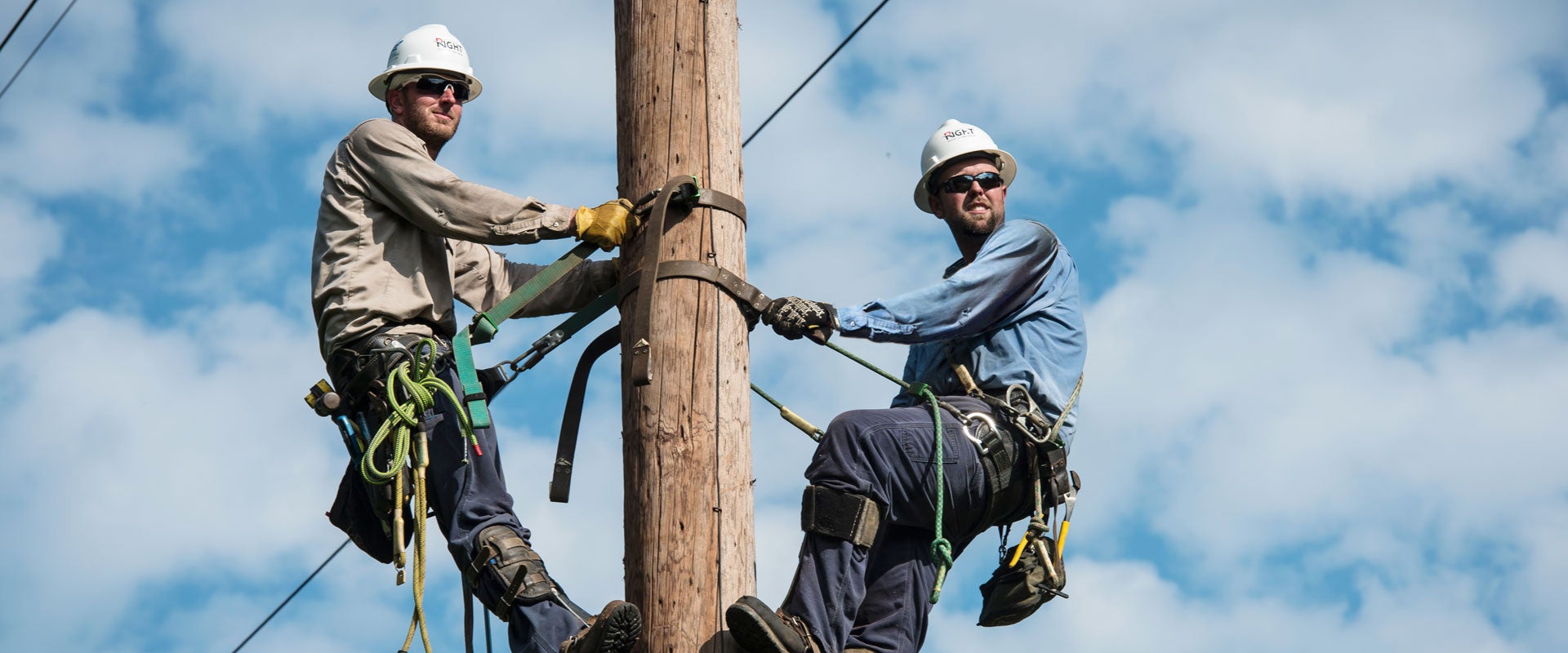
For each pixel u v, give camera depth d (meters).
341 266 5.14
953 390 5.47
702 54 5.19
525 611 4.76
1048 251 5.54
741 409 4.91
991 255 5.46
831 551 4.90
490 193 5.10
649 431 4.82
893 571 5.26
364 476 4.82
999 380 5.39
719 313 4.95
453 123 5.69
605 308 5.29
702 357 4.89
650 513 4.75
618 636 4.46
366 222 5.18
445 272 5.34
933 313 5.27
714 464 4.80
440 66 5.65
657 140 5.10
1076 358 5.54
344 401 5.12
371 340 5.07
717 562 4.72
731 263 5.03
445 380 5.07
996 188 5.99
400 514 4.83
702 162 5.09
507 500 5.00
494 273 5.89
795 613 4.79
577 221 5.06
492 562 4.84
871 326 5.16
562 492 5.18
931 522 5.16
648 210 5.05
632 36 5.22
